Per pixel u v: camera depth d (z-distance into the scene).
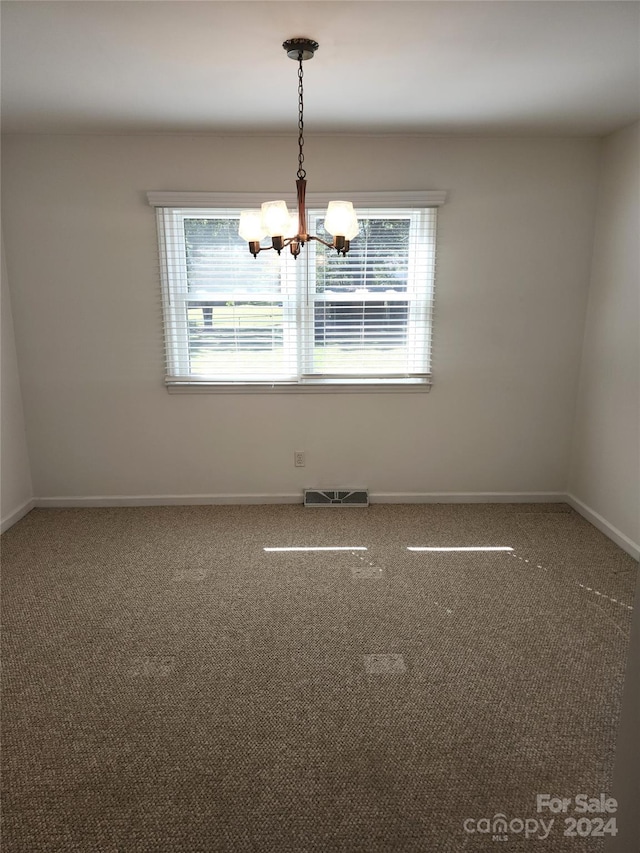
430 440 3.97
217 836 1.65
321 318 3.77
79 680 2.28
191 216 3.60
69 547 3.40
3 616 2.71
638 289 3.20
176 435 3.92
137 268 3.64
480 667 2.35
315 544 3.43
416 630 2.60
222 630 2.60
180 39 2.10
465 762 1.89
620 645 2.49
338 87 2.64
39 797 1.78
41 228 3.57
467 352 3.83
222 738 2.00
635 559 3.24
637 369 3.22
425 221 3.64
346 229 2.12
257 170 3.52
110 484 3.98
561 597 2.87
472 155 3.54
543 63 2.35
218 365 3.84
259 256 3.67
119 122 3.20
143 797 1.78
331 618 2.69
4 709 2.13
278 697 2.19
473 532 3.60
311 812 1.72
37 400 3.83
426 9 1.87
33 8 1.84
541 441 3.99
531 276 3.72
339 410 3.90
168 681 2.28
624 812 1.46
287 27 2.01
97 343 3.75
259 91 2.68
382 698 2.18
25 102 2.84
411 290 3.73
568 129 3.37
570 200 3.62
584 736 2.00
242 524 3.71
